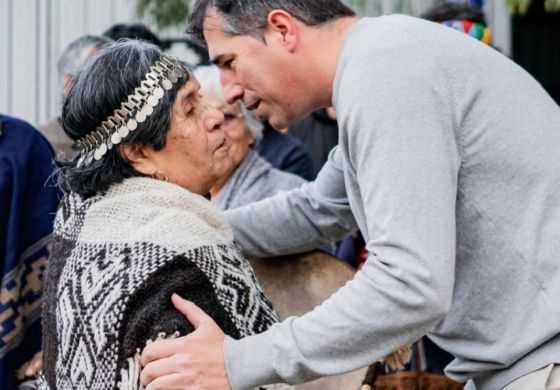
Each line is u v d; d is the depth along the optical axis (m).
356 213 3.31
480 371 3.22
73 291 3.09
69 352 3.08
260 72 3.33
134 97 3.16
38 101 7.15
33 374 4.73
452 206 2.98
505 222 3.10
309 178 5.82
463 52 3.10
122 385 2.94
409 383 4.28
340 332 2.95
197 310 2.98
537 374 3.10
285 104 3.36
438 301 2.90
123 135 3.17
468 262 3.16
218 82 4.71
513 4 6.59
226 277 3.11
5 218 4.72
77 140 3.27
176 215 3.15
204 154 3.25
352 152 3.06
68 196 3.33
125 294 2.99
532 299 3.09
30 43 7.16
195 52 6.88
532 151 3.10
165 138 3.21
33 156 4.82
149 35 5.83
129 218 3.14
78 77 3.24
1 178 4.72
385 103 2.96
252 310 3.13
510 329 3.12
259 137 4.86
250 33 3.31
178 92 3.21
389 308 2.91
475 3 6.94
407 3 6.96
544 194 3.09
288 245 3.89
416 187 2.92
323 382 3.68
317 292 3.87
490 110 3.09
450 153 3.01
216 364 2.94
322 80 3.29
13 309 4.69
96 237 3.15
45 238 4.79
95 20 7.18
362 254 5.28
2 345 4.67
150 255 3.05
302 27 3.28
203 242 3.14
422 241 2.89
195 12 3.44
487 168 3.09
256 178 4.82
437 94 3.01
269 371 2.96
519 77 3.18
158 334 2.94
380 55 3.03
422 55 3.04
